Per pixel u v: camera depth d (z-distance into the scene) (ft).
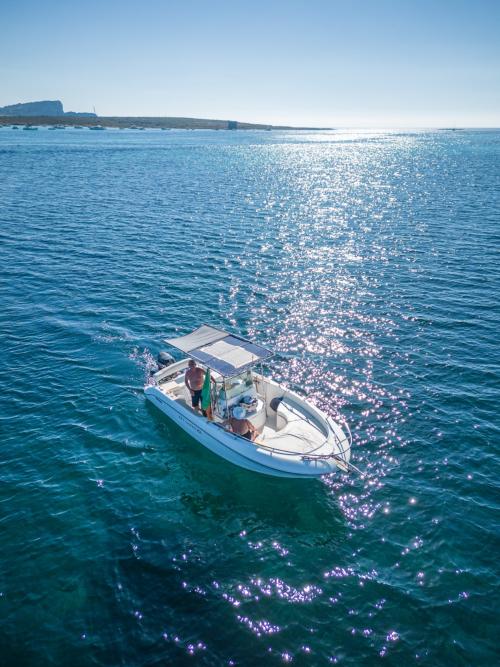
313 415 61.93
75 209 205.26
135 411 70.03
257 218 196.54
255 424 61.98
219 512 52.85
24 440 63.67
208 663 37.50
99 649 38.58
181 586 44.06
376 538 49.11
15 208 203.62
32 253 142.72
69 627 40.27
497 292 111.96
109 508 53.11
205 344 65.10
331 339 91.45
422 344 88.63
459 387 74.74
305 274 127.65
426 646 38.55
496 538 48.65
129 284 119.65
